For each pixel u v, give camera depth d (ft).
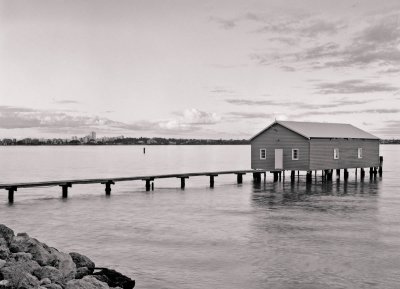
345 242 78.38
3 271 49.52
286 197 142.10
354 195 146.82
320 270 62.23
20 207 121.19
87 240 81.25
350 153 200.23
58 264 56.80
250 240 80.28
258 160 193.06
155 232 87.66
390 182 194.80
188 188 173.88
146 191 162.09
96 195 150.41
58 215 107.96
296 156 181.68
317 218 102.47
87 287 48.11
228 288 55.72
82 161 481.05
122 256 70.23
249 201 132.67
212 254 70.95
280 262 66.23
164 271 62.54
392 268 63.00
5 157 622.95
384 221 98.48
